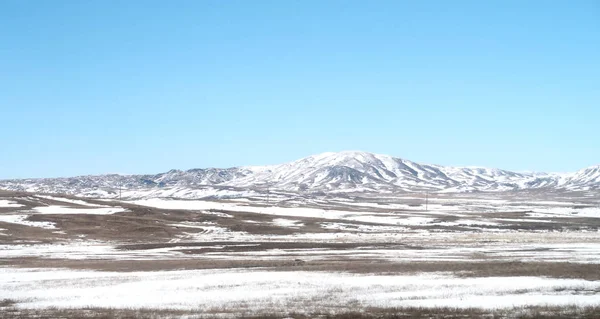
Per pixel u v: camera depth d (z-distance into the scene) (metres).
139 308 39.62
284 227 133.88
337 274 57.06
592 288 46.16
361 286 48.75
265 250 89.44
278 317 36.09
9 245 100.31
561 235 119.19
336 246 94.12
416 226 141.88
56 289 49.56
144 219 135.12
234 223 138.75
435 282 50.44
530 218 169.50
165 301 42.72
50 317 36.94
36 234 113.75
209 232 127.44
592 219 166.00
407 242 101.94
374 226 142.12
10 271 63.56
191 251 89.12
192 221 142.00
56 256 82.44
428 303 40.41
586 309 37.66
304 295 44.56
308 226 139.00
